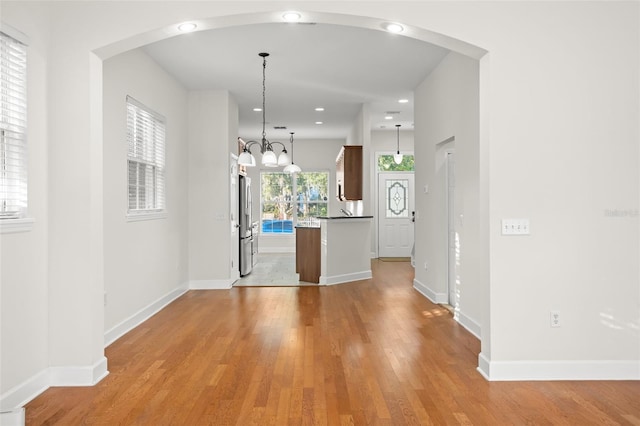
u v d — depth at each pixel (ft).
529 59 11.21
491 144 11.20
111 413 9.37
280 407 9.66
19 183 9.99
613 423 8.96
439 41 11.59
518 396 10.25
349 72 20.20
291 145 41.32
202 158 23.26
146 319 17.12
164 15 11.03
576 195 11.27
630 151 11.30
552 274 11.25
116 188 14.62
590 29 11.26
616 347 11.28
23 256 9.95
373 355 13.00
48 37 10.89
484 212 11.58
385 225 37.17
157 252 18.51
